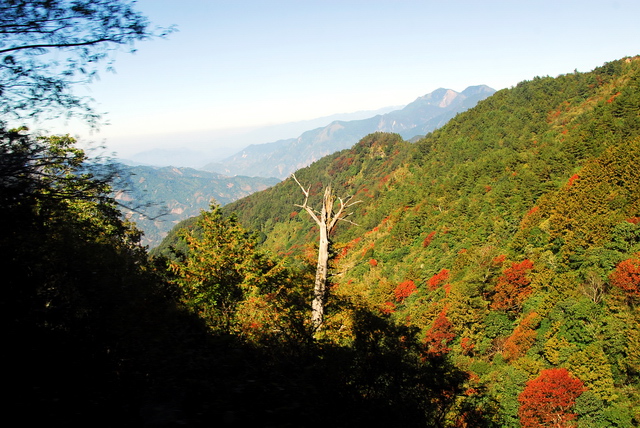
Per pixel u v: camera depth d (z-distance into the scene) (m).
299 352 7.33
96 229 9.27
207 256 13.05
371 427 5.55
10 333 4.86
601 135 76.12
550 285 37.28
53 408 4.06
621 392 22.95
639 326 25.05
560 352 27.09
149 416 4.23
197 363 5.68
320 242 13.84
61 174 4.70
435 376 7.69
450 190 101.19
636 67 118.00
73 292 6.31
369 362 7.18
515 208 69.19
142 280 9.68
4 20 4.45
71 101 4.90
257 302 10.52
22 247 5.51
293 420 4.62
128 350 5.72
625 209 42.84
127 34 4.98
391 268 75.25
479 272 46.75
